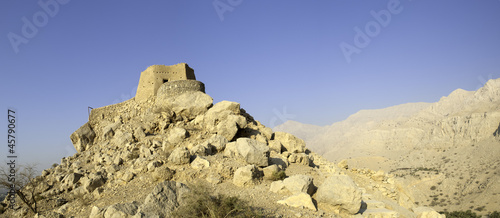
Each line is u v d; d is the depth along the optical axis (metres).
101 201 16.72
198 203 12.49
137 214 11.70
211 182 17.66
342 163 29.73
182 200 13.40
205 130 28.02
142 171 20.11
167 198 13.13
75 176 21.81
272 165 20.06
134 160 23.14
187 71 38.16
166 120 30.36
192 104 31.83
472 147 131.62
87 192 19.00
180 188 14.03
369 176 26.59
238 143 22.12
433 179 113.62
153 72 36.84
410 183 115.12
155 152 24.09
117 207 12.58
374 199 19.30
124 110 36.75
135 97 38.34
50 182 22.70
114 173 21.27
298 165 24.83
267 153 21.33
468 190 97.94
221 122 26.66
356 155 173.12
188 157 20.23
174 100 32.31
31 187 21.70
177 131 26.22
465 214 68.50
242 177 17.39
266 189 16.91
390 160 155.88
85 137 33.66
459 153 133.62
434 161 137.88
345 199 14.71
